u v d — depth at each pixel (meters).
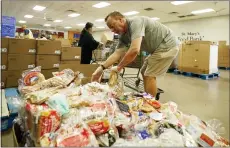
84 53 3.54
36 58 2.81
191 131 0.85
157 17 10.48
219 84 4.70
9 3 8.19
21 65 2.69
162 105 1.06
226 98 3.34
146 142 0.72
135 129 0.79
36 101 0.76
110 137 0.70
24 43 2.70
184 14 9.53
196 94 3.60
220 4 7.39
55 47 2.97
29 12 10.42
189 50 5.95
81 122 0.70
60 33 17.83
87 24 3.55
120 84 1.22
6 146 1.40
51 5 8.57
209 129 0.95
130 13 9.59
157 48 1.83
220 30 9.73
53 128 0.68
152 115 0.91
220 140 0.89
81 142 0.63
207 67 5.50
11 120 1.63
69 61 3.13
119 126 0.77
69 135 0.64
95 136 0.69
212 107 2.81
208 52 5.48
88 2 7.85
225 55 8.24
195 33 10.78
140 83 3.40
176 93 3.64
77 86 1.16
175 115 0.97
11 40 2.59
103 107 0.82
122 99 1.07
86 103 0.84
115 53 1.62
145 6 8.12
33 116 0.69
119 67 1.31
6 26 2.72
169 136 0.76
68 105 0.80
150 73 1.86
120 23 1.53
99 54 4.77
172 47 1.85
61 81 1.14
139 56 3.10
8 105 1.75
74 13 10.40
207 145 0.80
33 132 0.69
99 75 1.46
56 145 0.61
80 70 2.09
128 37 1.62
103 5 8.27
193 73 5.86
